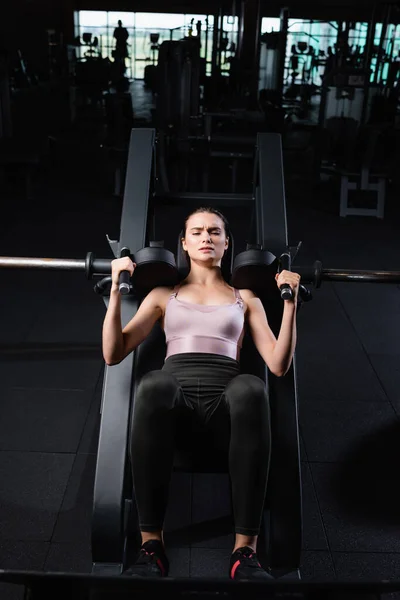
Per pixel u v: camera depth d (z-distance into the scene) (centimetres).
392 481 215
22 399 254
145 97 1233
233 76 919
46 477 211
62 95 1130
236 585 94
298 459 171
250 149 559
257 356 192
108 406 177
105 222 488
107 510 161
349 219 524
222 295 184
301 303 193
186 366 168
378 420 249
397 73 870
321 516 198
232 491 153
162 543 154
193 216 188
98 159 695
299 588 93
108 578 94
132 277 185
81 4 1345
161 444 150
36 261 192
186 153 546
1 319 321
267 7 1243
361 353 302
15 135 798
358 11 1261
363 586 93
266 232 213
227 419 162
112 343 165
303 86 1032
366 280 194
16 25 1277
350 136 560
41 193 561
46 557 178
